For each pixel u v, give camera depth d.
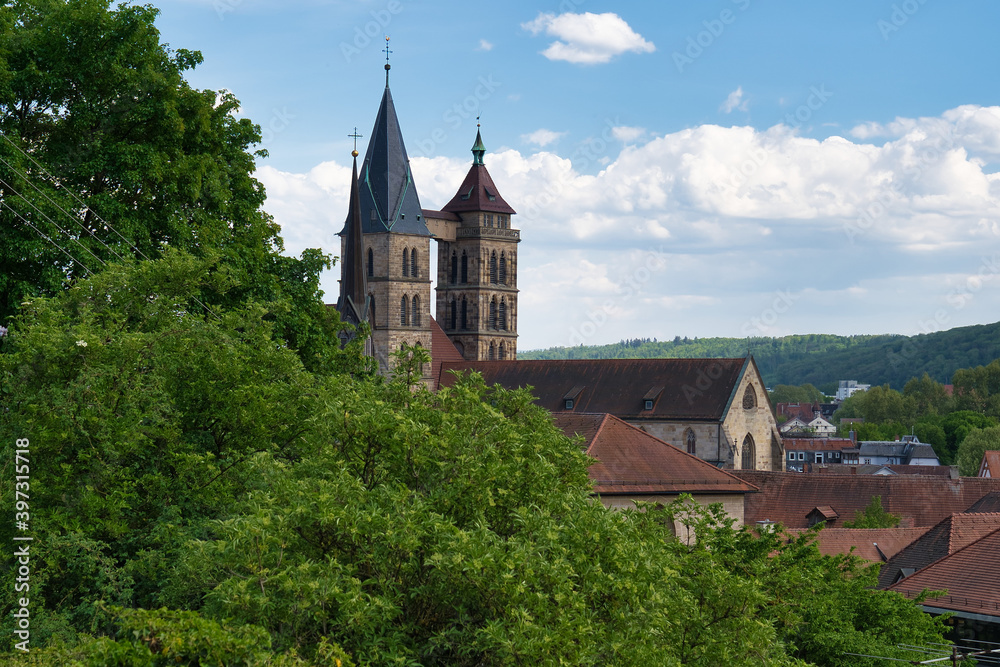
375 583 23.05
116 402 31.19
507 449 26.53
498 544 22.58
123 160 46.91
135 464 31.58
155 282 36.69
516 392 30.69
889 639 40.91
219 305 44.47
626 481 60.00
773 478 96.56
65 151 47.34
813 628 38.72
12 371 31.00
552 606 21.95
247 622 22.03
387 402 28.84
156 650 20.19
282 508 23.55
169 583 27.25
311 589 21.61
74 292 35.56
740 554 35.47
